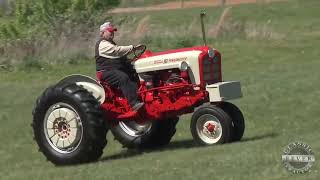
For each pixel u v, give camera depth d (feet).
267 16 298.56
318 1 339.98
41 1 202.80
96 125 79.66
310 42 199.62
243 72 148.87
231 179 61.46
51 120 82.12
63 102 81.20
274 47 191.62
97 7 207.62
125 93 83.35
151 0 440.45
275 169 63.41
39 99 83.25
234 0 404.36
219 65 85.51
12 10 238.89
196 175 64.54
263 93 118.83
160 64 84.79
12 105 124.77
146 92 85.51
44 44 187.42
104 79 84.12
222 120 81.35
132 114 84.17
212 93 82.23
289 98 112.68
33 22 201.87
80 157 80.28
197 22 234.38
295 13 303.68
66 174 73.41
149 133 89.40
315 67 149.28
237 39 207.21
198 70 82.99
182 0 396.16
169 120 89.86
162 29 222.28
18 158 88.99
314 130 90.12
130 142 90.48
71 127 80.84
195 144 88.38
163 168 69.87
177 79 84.17
